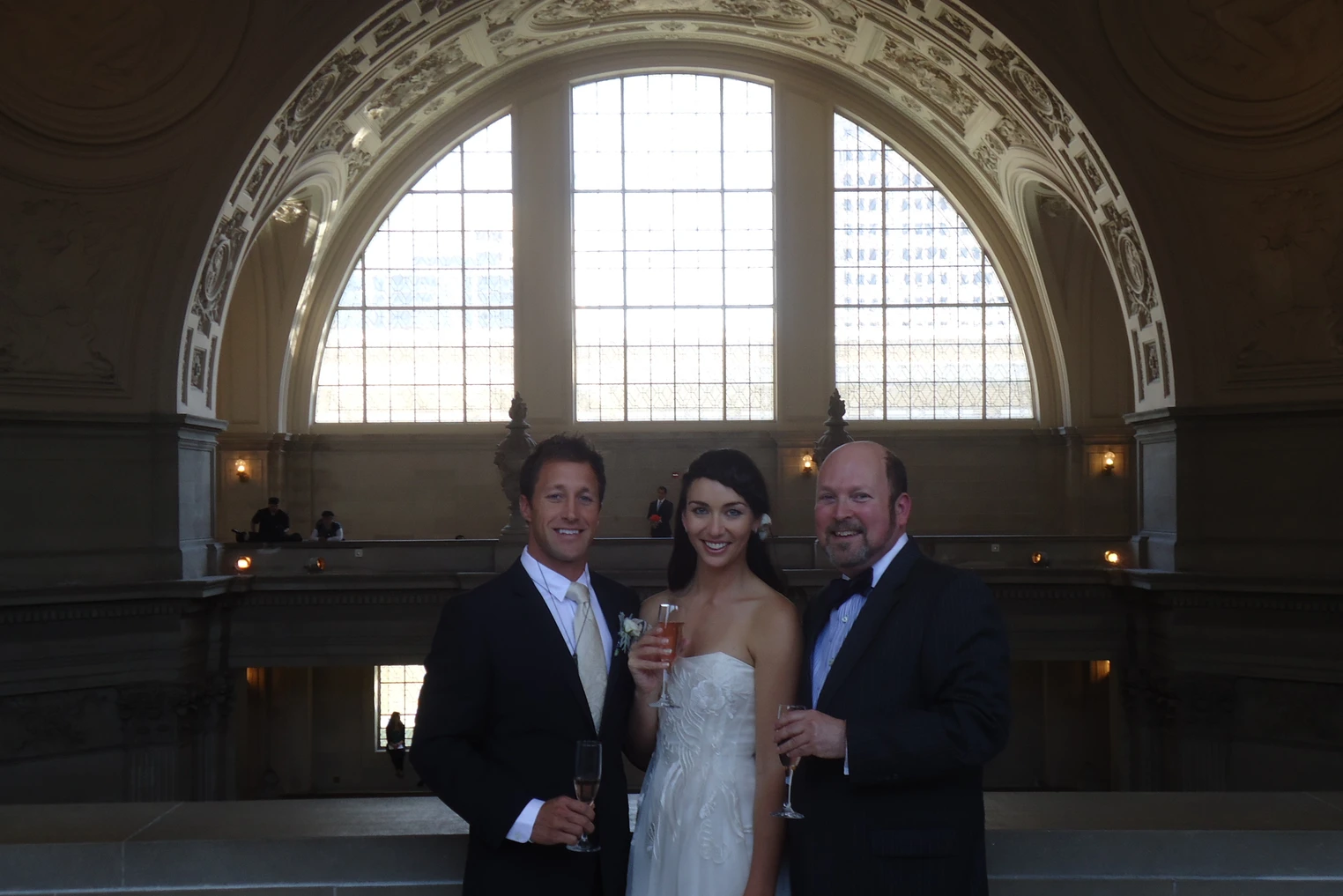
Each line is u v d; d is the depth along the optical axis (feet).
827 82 86.69
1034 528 87.10
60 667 55.67
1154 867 13.34
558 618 11.70
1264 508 58.18
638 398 88.17
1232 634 57.88
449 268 87.92
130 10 56.13
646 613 12.25
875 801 10.43
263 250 81.25
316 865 13.23
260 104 58.29
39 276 56.39
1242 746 58.18
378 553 64.44
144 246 58.34
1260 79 56.59
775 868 10.87
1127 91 58.85
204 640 62.03
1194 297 59.41
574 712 11.30
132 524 58.70
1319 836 13.30
